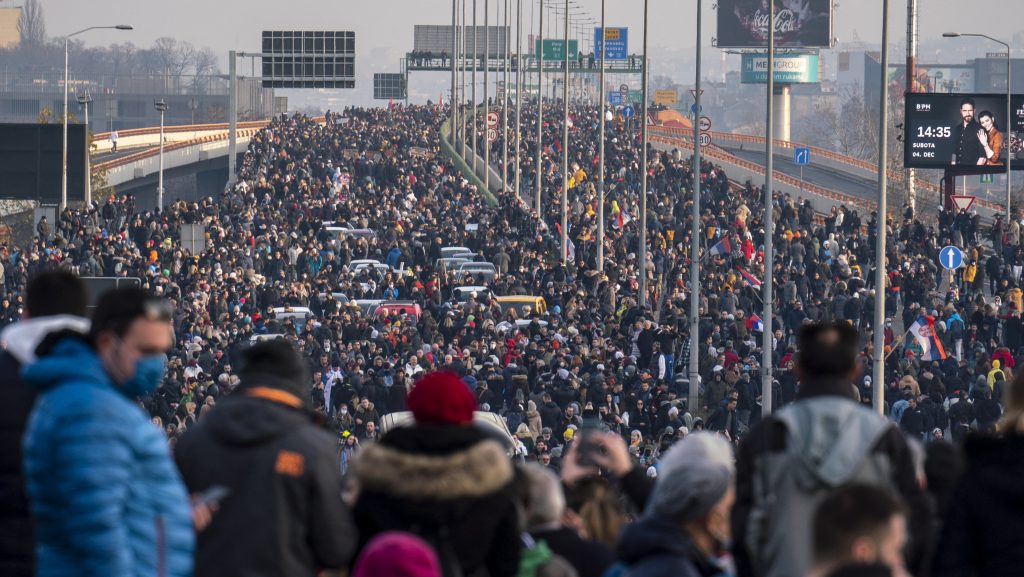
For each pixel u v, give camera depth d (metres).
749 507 17.55
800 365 18.17
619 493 31.22
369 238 172.50
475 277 150.75
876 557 13.34
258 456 17.77
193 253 151.00
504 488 16.89
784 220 173.62
